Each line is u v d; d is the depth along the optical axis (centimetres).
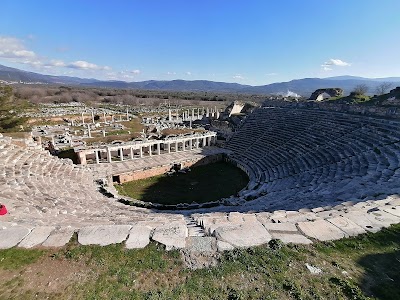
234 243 1112
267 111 5781
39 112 9456
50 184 2383
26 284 890
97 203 2222
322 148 3512
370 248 1080
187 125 7400
